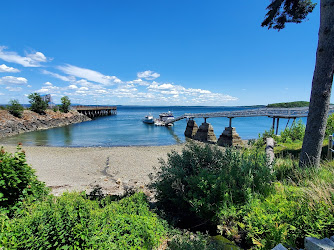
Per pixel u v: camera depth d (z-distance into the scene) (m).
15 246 2.20
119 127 49.47
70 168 13.85
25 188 3.79
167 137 35.16
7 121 34.84
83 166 14.45
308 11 7.35
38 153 19.16
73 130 42.31
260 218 2.79
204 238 2.97
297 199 3.31
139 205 3.79
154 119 64.88
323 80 5.23
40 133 36.72
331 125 12.84
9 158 3.75
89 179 11.18
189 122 37.88
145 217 3.25
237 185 3.70
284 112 20.48
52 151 20.45
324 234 2.55
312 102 5.44
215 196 3.44
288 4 7.22
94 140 30.45
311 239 2.34
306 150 5.49
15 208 3.39
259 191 3.77
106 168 13.95
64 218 2.54
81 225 2.41
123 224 2.94
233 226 3.11
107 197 4.59
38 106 46.12
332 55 5.12
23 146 23.81
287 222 2.77
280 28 8.15
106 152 20.06
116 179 11.21
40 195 4.13
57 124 48.94
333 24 5.02
